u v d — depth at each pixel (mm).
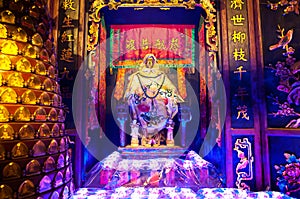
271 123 4609
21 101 2682
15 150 2535
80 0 5078
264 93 4711
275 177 4504
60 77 4875
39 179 2693
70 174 3363
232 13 5035
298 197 4230
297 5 4531
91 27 5074
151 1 5168
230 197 4234
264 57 4762
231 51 4938
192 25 5793
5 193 2441
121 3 5145
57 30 5000
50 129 2953
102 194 4340
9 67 2668
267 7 4840
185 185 4672
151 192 4395
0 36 2691
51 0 5055
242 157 4688
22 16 2873
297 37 4484
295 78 4434
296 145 4316
